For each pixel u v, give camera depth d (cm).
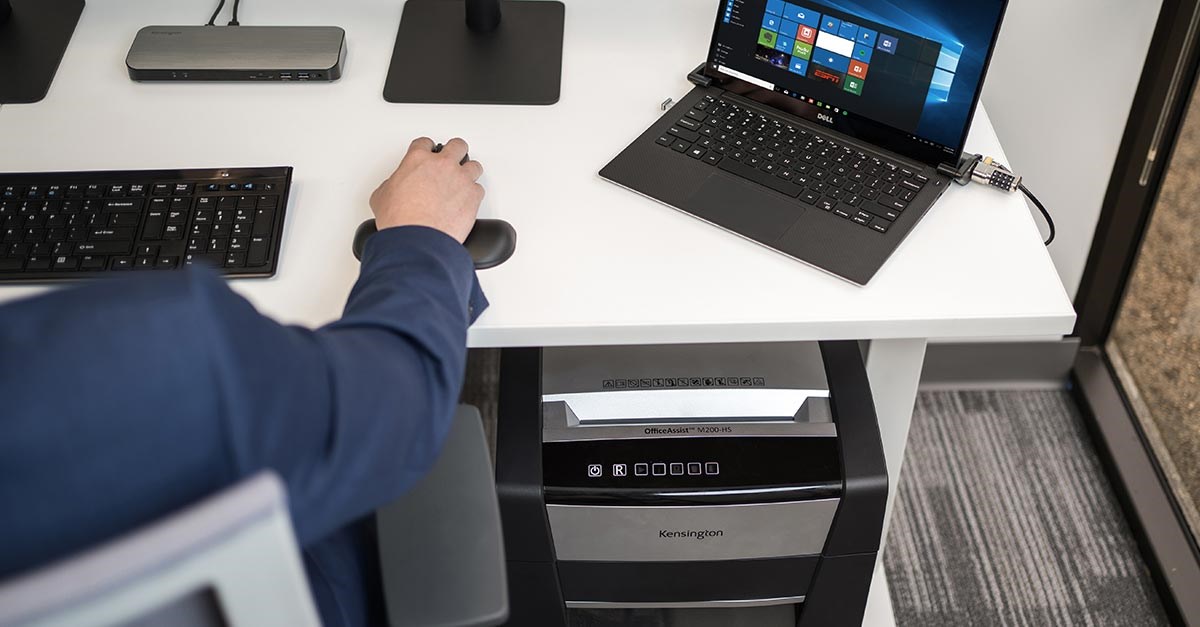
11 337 51
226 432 56
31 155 122
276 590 51
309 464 63
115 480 54
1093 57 155
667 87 133
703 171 120
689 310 105
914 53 115
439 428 76
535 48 138
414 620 89
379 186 115
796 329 106
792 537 123
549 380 125
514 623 133
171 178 114
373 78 135
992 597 167
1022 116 164
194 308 55
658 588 130
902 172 119
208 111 129
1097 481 182
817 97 124
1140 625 164
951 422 191
